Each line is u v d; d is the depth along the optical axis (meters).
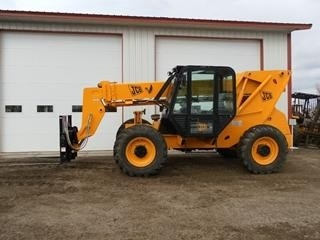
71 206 7.11
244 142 9.95
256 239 5.55
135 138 9.43
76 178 9.27
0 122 14.12
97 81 14.61
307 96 20.83
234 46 15.55
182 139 10.22
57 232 5.82
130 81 14.75
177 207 7.07
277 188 8.52
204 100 9.95
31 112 14.27
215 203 7.32
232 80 10.04
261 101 10.70
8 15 13.52
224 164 11.21
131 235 5.70
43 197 7.69
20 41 14.19
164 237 5.62
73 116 14.47
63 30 14.32
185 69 9.88
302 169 10.69
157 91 10.50
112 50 14.69
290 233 5.79
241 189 8.40
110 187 8.48
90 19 14.02
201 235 5.69
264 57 15.73
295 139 16.34
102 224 6.16
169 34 14.99
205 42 15.34
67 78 14.45
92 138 14.57
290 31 15.82
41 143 14.31
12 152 14.14
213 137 10.05
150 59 14.85
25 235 5.70
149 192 8.10
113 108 10.62
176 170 10.33
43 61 14.31
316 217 6.53
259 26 15.20
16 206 7.11
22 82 14.22
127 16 14.23
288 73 10.84
